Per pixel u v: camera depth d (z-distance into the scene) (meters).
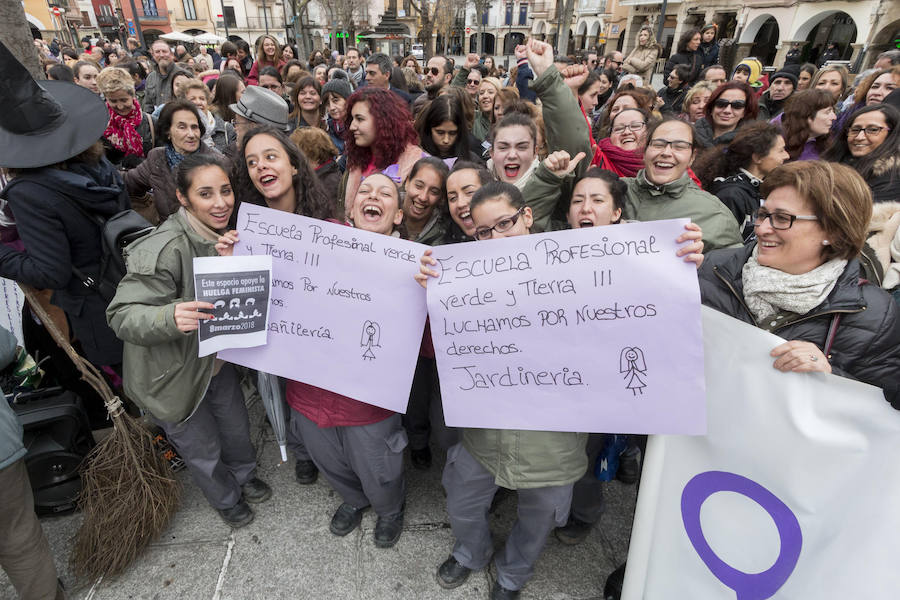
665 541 1.52
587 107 4.03
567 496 1.61
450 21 39.25
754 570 1.34
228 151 3.43
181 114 2.95
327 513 2.24
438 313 1.58
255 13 42.94
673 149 1.98
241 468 2.22
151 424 2.30
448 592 1.90
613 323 1.41
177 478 2.30
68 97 2.08
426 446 2.48
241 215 1.75
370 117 2.63
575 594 1.90
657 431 1.42
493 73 10.88
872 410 1.13
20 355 2.33
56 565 1.96
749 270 1.35
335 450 1.94
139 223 2.05
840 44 17.84
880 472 1.12
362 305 1.74
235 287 1.65
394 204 1.82
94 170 2.07
